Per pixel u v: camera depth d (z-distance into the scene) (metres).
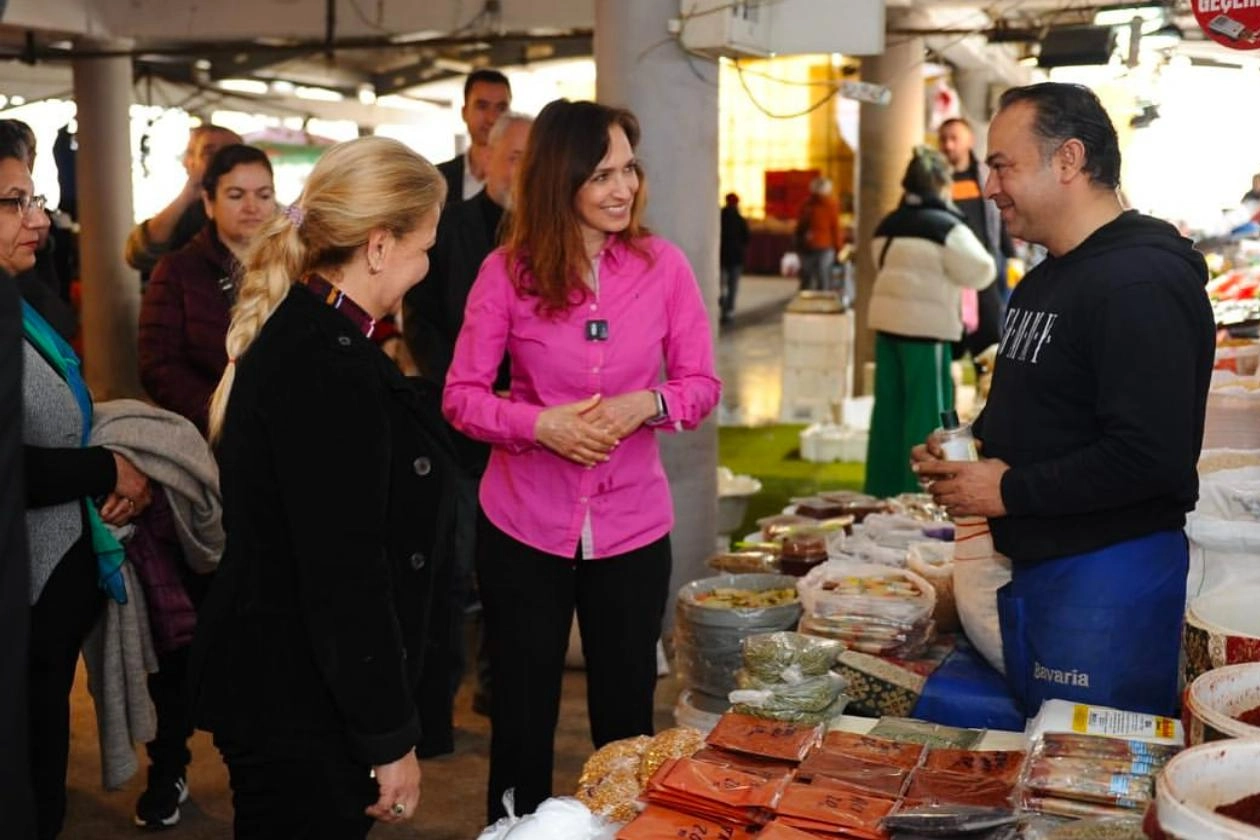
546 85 14.98
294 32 8.57
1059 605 2.29
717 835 1.74
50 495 2.51
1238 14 3.46
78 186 10.12
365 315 1.99
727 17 4.30
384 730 1.91
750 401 10.82
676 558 4.68
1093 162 2.23
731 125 26.72
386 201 1.95
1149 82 5.50
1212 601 2.05
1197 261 2.19
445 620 2.33
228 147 3.62
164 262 3.65
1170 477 2.13
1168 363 2.11
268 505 1.91
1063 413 2.25
